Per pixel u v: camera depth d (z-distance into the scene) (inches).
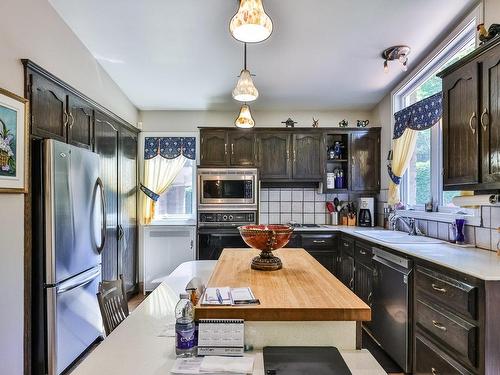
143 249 172.2
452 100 87.8
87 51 119.3
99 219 111.4
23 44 83.9
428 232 121.8
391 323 99.4
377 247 110.9
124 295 65.8
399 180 139.9
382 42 114.5
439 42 113.4
